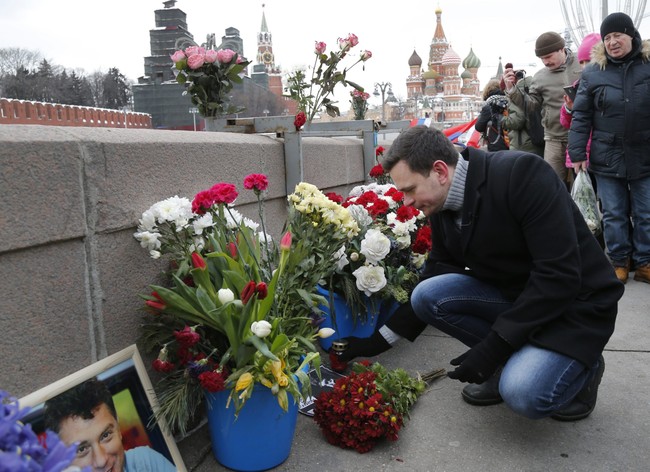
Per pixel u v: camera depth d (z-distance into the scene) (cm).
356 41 463
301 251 252
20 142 184
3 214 179
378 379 268
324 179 474
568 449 249
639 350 352
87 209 213
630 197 487
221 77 379
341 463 241
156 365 221
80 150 208
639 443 253
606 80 459
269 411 226
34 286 193
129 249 236
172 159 261
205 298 210
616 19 440
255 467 233
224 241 243
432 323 289
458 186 247
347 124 496
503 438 258
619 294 242
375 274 330
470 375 240
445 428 268
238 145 322
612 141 465
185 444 253
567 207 237
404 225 372
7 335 184
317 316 318
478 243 254
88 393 202
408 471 235
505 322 237
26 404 182
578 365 237
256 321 221
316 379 304
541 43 558
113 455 203
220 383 205
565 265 229
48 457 102
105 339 223
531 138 591
